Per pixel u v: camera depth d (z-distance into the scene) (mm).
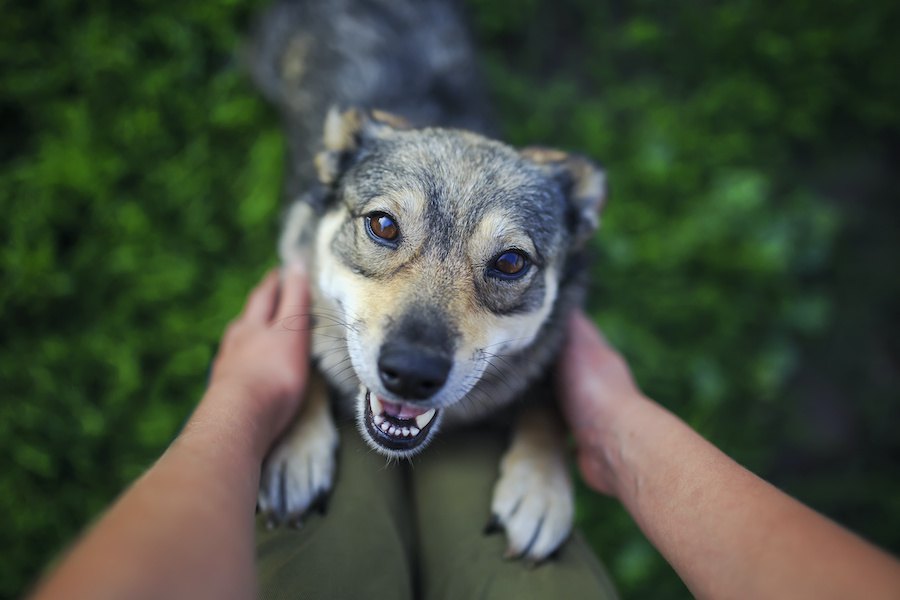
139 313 575
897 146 729
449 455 393
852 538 202
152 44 612
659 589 570
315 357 389
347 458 361
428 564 349
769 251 631
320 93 580
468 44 654
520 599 307
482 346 333
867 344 720
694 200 661
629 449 324
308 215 444
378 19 610
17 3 577
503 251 347
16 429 512
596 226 425
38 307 538
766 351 651
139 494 192
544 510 343
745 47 706
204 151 605
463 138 390
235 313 568
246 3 636
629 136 692
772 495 236
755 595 205
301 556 300
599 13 723
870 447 705
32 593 167
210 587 177
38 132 593
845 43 695
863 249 727
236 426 271
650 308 633
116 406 542
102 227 573
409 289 323
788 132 708
